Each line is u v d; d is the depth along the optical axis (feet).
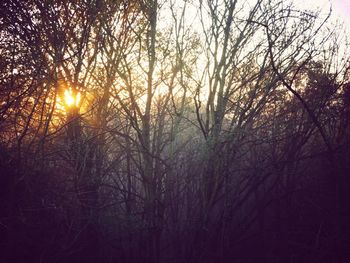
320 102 23.20
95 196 20.40
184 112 24.35
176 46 22.12
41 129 19.99
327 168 22.76
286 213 25.23
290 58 23.21
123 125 22.48
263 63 22.59
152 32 21.67
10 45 19.34
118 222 20.13
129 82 21.30
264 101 23.25
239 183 23.41
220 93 23.15
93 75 20.98
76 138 20.16
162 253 23.76
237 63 23.50
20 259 18.61
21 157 18.80
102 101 21.03
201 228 21.95
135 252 21.62
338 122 25.62
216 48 23.45
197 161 22.56
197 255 22.02
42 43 19.71
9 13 19.16
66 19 20.31
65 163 19.97
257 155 24.94
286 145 24.43
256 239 25.85
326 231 21.89
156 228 21.40
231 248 23.65
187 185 22.66
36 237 18.65
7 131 19.26
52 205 17.80
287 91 23.76
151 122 22.63
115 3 20.86
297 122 24.57
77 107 20.47
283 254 23.88
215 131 22.13
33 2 19.71
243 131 22.15
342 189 21.80
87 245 20.02
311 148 25.07
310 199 22.95
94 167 20.86
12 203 18.17
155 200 21.81
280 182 25.40
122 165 23.13
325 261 21.11
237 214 25.99
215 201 22.43
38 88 19.67
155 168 21.74
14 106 19.01
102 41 20.88
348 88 24.03
